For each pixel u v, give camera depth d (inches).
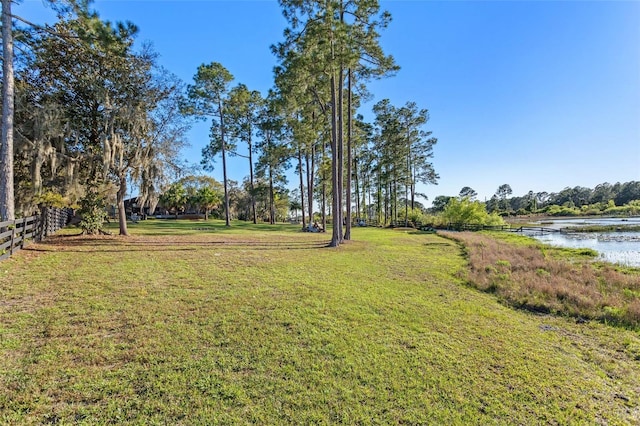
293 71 473.4
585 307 205.8
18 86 354.6
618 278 295.6
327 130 786.2
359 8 456.4
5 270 234.4
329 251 428.5
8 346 127.5
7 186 286.0
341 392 106.3
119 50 383.9
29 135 357.4
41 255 294.8
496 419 96.2
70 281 218.4
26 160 378.3
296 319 166.7
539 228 1164.5
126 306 176.1
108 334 142.1
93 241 414.6
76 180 418.9
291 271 283.9
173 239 498.6
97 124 442.6
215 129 957.8
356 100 719.7
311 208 887.1
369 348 137.6
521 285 257.4
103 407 95.3
